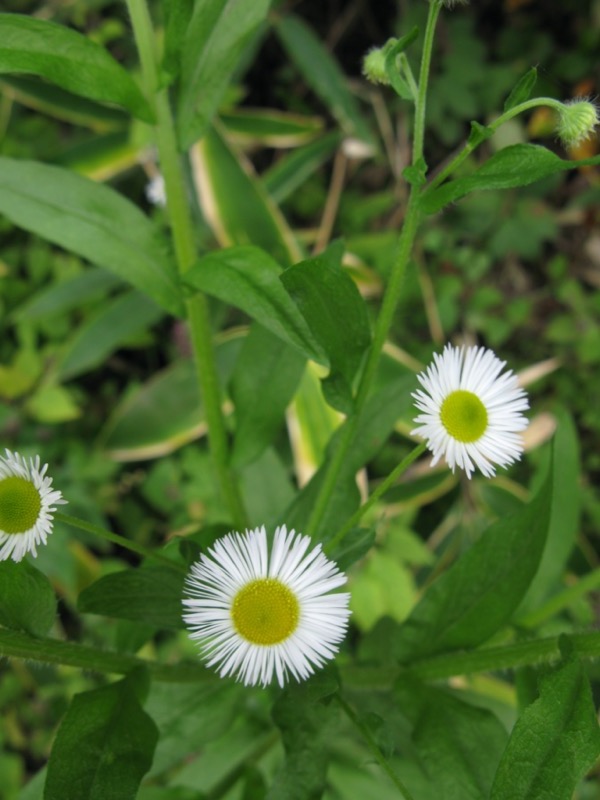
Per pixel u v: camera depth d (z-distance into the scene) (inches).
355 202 19.6
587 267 19.9
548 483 8.2
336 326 7.2
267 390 9.5
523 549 8.4
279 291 7.4
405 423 15.6
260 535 6.5
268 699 11.3
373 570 14.8
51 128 19.5
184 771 12.2
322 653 6.4
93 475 16.8
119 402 18.7
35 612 7.0
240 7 8.6
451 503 18.0
